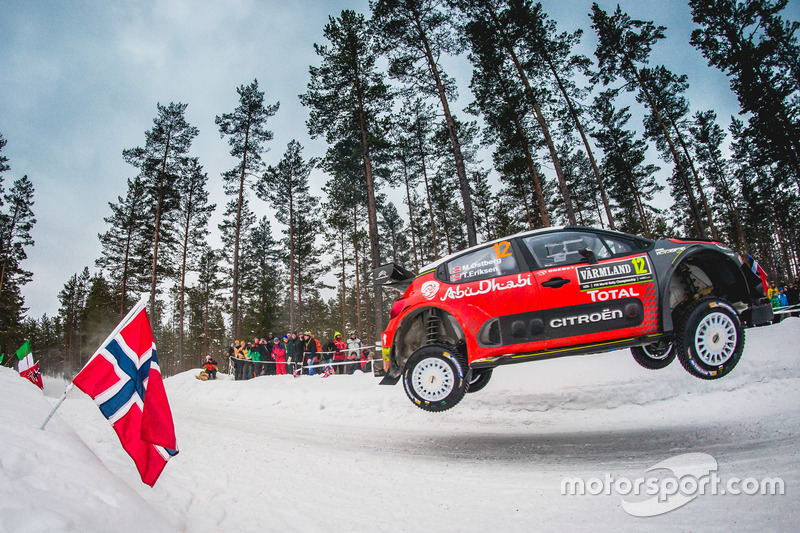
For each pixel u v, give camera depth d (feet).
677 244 16.34
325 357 47.83
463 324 16.34
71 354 181.27
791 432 14.19
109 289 131.85
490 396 26.25
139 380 10.32
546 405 24.18
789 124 72.13
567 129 61.82
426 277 17.87
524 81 58.23
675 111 90.27
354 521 10.00
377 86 64.08
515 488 11.68
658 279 15.69
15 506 4.94
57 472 6.61
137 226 107.86
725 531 7.96
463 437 19.43
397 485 12.68
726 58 73.26
